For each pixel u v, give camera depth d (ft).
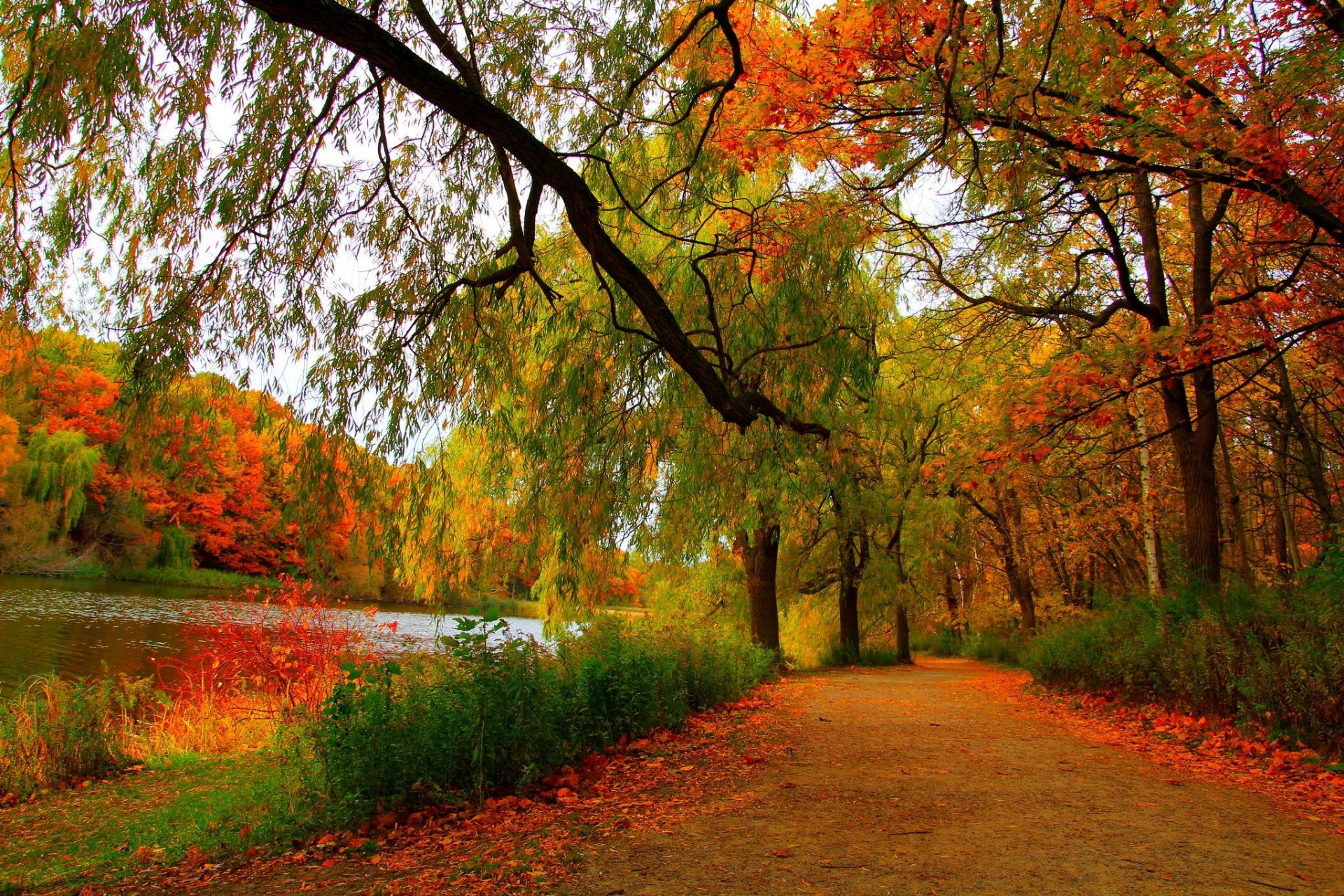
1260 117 23.68
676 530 35.12
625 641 28.22
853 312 27.50
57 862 16.51
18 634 60.44
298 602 32.96
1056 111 23.34
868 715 32.12
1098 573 92.84
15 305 16.97
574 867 12.62
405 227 21.58
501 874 12.32
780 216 25.67
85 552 114.93
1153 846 13.65
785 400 26.89
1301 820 15.40
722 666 34.91
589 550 28.32
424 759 16.62
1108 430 30.37
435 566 30.09
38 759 24.90
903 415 57.00
